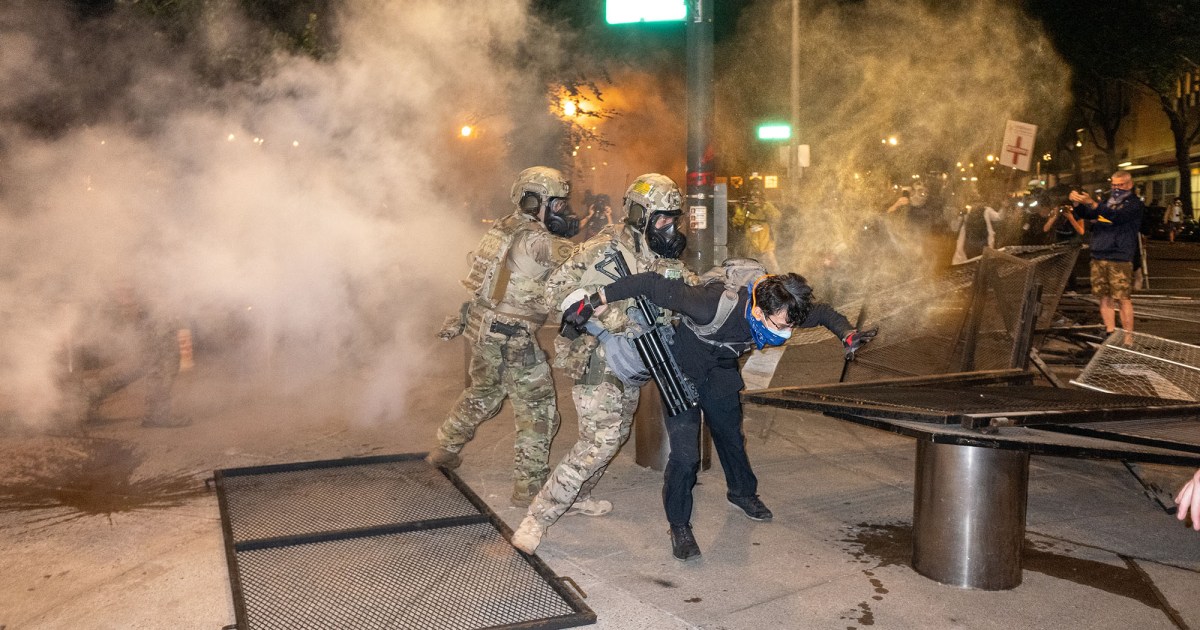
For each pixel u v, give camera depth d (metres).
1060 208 13.65
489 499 5.00
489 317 4.80
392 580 3.87
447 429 5.23
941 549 3.87
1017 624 3.52
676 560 4.17
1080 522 4.65
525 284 4.74
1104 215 9.41
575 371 4.08
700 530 4.56
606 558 4.20
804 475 5.49
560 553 4.26
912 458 5.84
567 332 4.06
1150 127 50.25
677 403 4.02
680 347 4.08
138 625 3.48
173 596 3.73
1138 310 11.75
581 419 4.10
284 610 3.57
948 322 6.47
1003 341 6.02
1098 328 8.38
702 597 3.76
